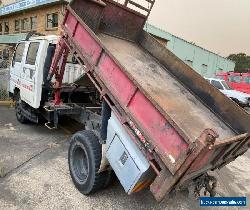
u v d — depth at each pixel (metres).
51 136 7.08
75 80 6.27
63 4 21.06
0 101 10.52
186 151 2.78
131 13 5.65
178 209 4.37
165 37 30.44
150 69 4.89
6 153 5.79
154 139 3.17
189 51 36.56
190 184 3.62
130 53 5.18
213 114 4.41
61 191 4.46
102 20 5.29
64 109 5.95
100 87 4.10
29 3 23.89
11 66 8.05
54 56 5.64
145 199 4.48
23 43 7.39
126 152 3.54
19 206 3.97
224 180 5.78
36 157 5.70
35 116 6.85
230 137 3.56
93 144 4.10
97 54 4.14
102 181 4.20
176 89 4.64
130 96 3.51
